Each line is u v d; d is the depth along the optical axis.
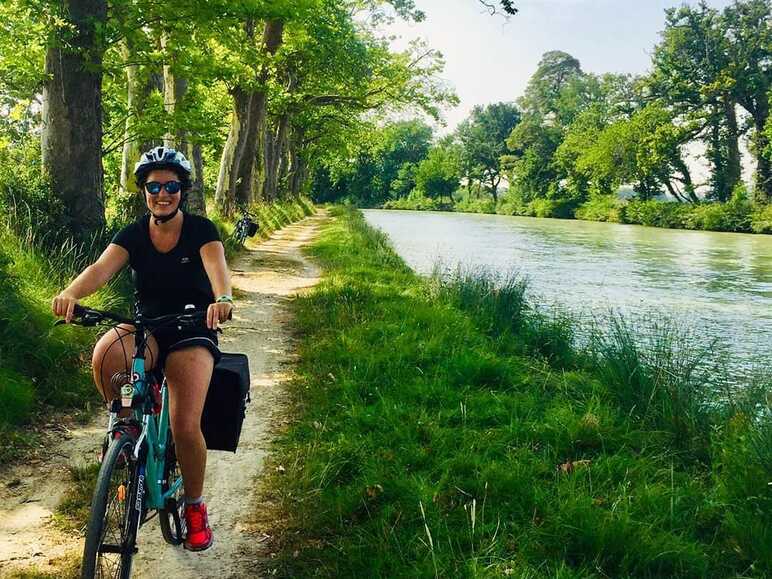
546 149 92.62
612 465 5.17
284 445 5.66
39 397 6.17
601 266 23.73
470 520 4.34
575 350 9.41
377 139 55.47
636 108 77.25
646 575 3.84
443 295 12.09
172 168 3.46
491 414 6.23
